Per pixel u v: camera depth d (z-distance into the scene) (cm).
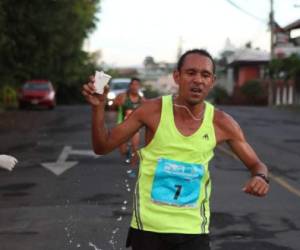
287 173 1277
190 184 402
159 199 401
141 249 404
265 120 2809
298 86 4953
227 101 6159
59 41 3378
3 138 1938
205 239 407
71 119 2741
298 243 748
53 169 1314
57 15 3027
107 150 409
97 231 800
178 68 411
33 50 3209
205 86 403
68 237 773
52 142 1822
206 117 407
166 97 412
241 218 866
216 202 969
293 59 4947
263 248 727
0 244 743
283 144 1816
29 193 1054
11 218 872
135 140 1254
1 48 3055
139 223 404
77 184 1137
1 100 3909
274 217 874
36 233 792
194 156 402
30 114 3125
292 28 3847
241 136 417
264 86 5862
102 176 1223
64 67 4703
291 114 3328
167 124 403
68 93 6009
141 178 409
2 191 1072
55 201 988
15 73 3922
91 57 6462
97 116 394
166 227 397
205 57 404
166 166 400
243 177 1215
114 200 994
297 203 968
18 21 2902
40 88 3672
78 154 1547
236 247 729
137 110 410
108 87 395
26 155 1538
